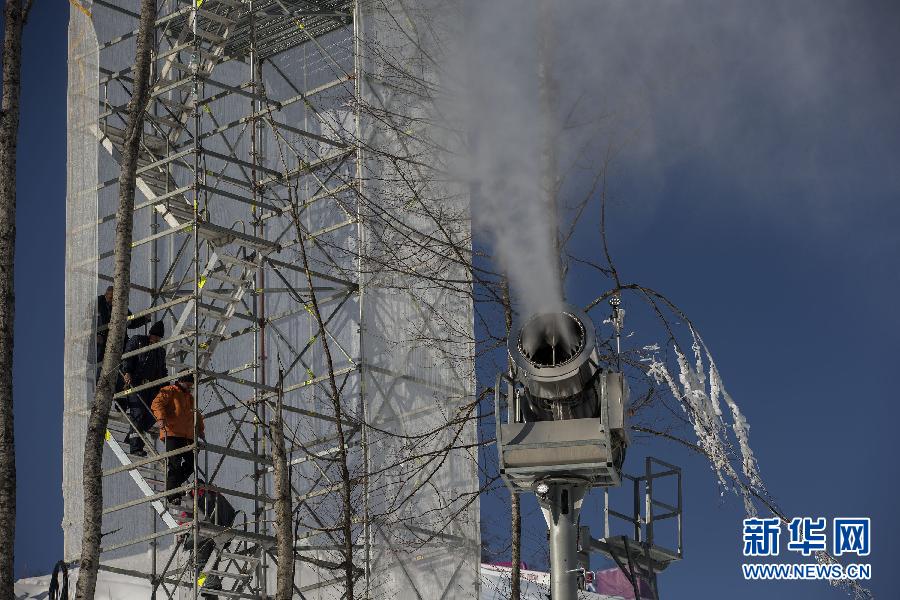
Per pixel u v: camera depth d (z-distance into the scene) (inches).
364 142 871.7
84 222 918.4
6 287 857.5
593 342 378.6
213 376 844.6
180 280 1003.3
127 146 834.2
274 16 989.2
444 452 791.7
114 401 868.0
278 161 1051.3
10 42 901.8
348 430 899.4
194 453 814.5
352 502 820.0
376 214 826.2
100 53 1016.2
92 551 766.5
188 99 1007.0
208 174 925.8
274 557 819.4
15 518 820.6
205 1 965.2
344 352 903.1
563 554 375.6
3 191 874.1
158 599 879.7
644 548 622.8
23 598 936.9
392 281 874.8
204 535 805.2
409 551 841.5
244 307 955.3
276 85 1090.7
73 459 882.1
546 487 373.1
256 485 895.1
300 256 1005.8
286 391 906.1
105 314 900.6
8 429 834.8
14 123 888.9
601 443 370.9
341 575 883.4
